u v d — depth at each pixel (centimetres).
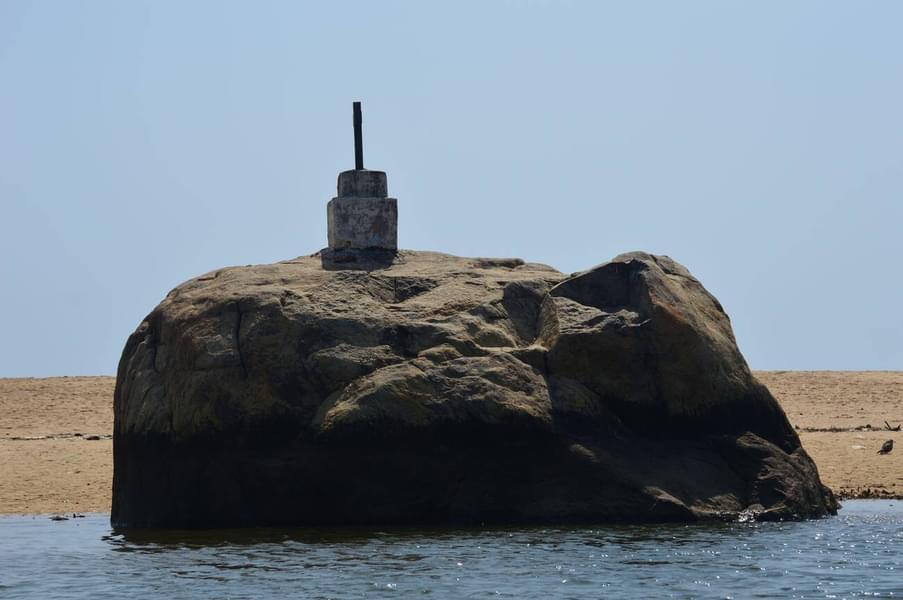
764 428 6538
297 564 5109
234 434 6141
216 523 6238
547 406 6144
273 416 6097
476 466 6069
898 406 12150
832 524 6134
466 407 6047
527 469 6091
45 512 7281
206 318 6350
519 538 5641
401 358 6209
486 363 6184
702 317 6594
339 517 6088
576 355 6291
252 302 6300
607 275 6619
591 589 4609
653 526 5962
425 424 6028
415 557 5209
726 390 6438
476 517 6053
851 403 12388
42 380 14525
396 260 7162
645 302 6406
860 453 8769
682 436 6359
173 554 5459
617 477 6081
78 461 8769
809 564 5097
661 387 6328
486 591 4566
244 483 6156
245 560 5238
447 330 6312
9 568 5212
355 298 6444
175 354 6397
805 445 9088
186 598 4519
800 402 12506
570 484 6081
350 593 4550
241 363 6188
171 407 6328
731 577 4834
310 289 6481
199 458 6209
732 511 6162
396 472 6031
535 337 6544
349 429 5991
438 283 6744
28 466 8594
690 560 5144
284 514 6141
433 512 6075
